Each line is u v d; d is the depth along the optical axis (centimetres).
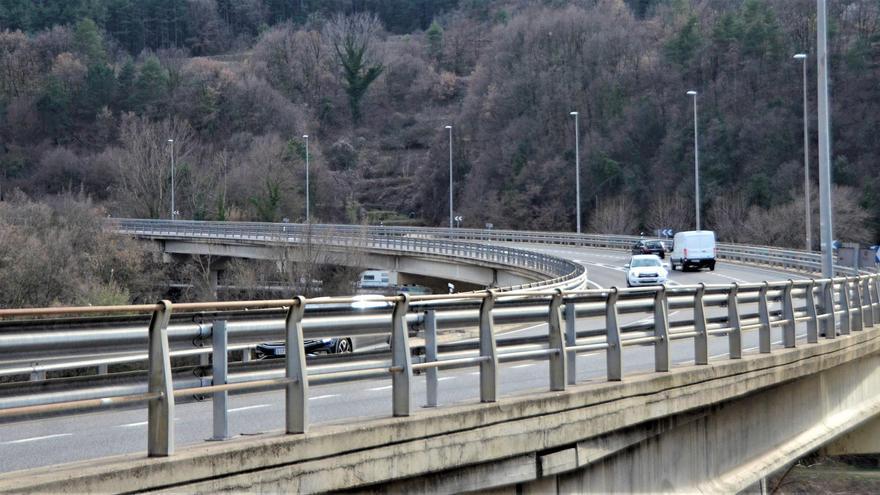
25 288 9306
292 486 1333
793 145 17275
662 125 19812
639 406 2058
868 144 16600
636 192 18738
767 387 2733
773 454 2777
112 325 2148
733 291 2606
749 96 18950
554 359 1897
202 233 14562
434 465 1559
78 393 1302
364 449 1441
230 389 1320
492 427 1678
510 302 1977
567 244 13750
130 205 19712
